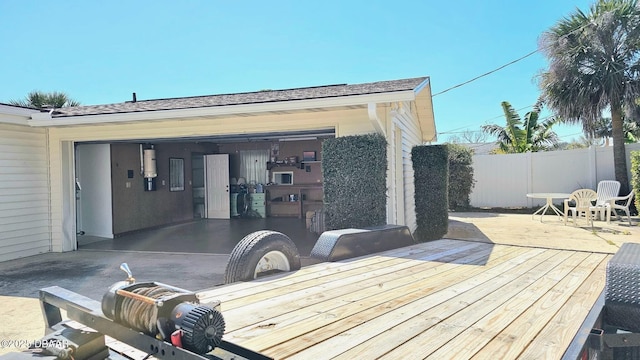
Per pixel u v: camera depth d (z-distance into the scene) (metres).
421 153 7.28
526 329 1.65
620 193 9.79
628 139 14.52
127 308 1.45
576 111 9.92
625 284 1.86
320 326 1.73
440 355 1.42
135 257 6.29
